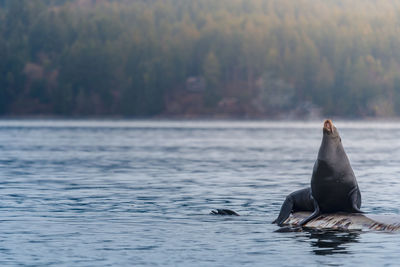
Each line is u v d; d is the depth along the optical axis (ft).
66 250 180.24
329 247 184.14
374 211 253.44
